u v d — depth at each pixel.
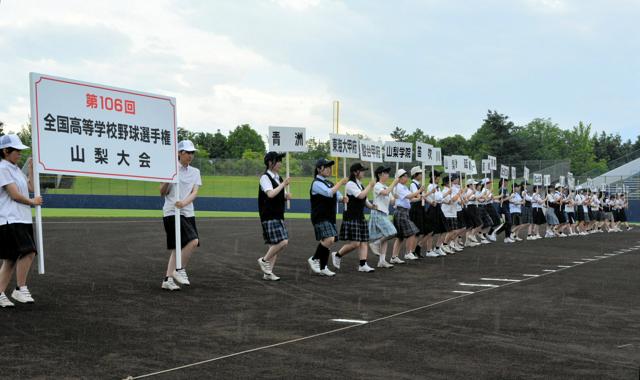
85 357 4.88
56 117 7.60
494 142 65.44
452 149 70.19
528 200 20.66
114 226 21.03
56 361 4.75
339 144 11.17
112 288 8.35
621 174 49.47
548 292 8.48
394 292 8.37
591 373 4.55
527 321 6.46
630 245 17.92
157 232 18.45
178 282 8.96
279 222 9.37
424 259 13.07
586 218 25.42
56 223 22.28
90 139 7.90
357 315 6.72
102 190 39.84
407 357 4.96
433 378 4.41
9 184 6.75
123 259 11.73
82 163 7.81
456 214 14.96
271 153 9.32
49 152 7.52
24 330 5.78
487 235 18.94
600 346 5.39
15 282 8.84
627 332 5.98
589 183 41.84
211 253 13.35
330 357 4.95
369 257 13.35
